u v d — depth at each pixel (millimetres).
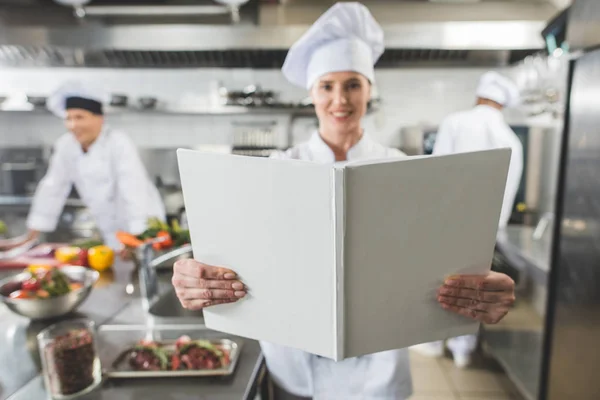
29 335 1024
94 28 2596
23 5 2613
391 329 625
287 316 635
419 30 2539
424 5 2576
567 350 1629
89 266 1520
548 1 2531
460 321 665
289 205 568
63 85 2342
